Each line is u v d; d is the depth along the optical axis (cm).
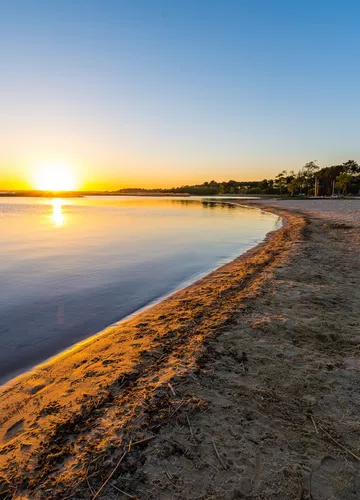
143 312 679
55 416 334
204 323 566
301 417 317
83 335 583
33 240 1808
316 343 478
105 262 1222
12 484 248
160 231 2267
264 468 257
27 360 489
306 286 761
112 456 271
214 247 1574
